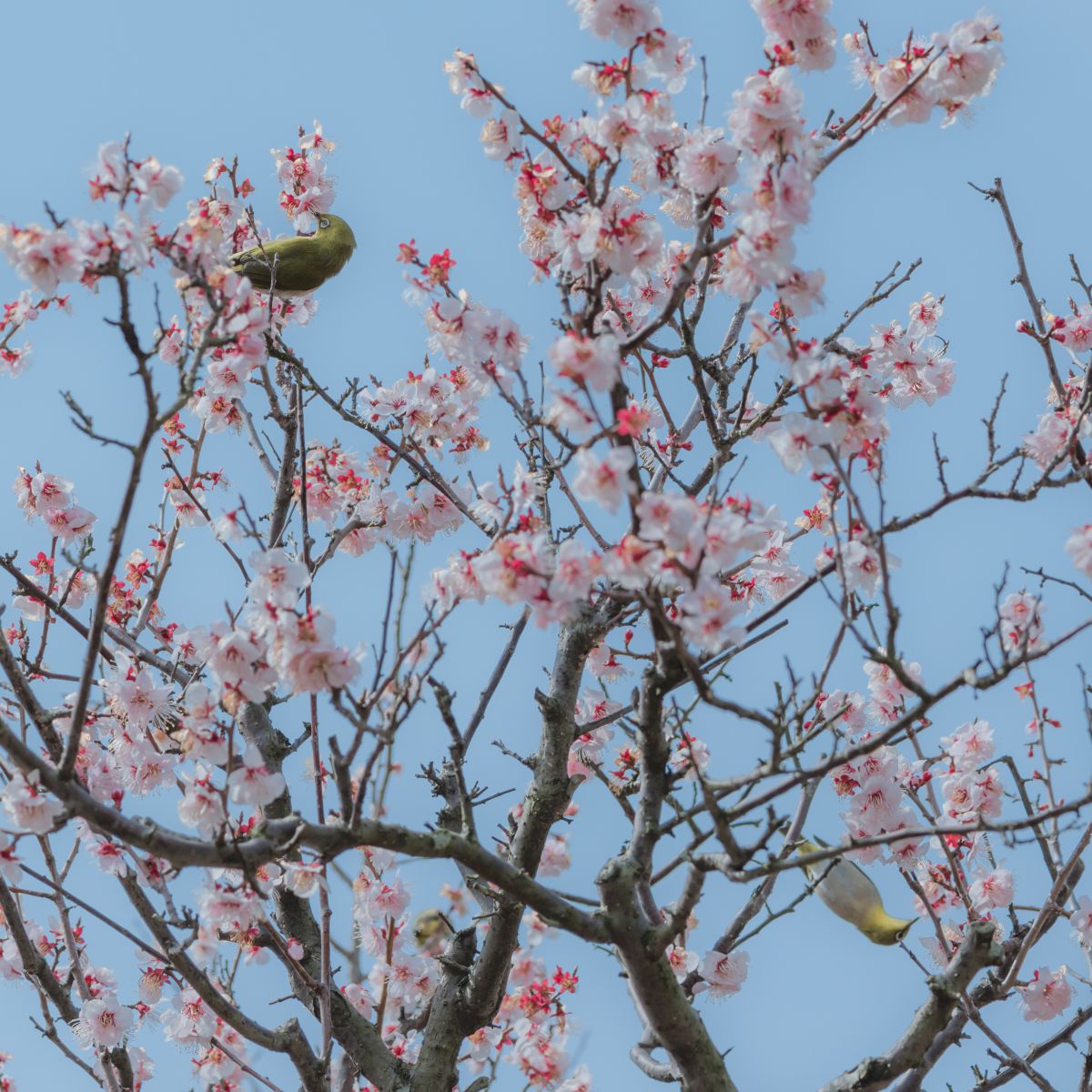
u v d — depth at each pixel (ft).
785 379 36.35
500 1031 46.96
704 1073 33.63
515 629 44.24
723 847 30.01
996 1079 38.60
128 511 27.12
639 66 32.50
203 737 30.94
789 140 29.40
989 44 32.68
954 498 30.60
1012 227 38.60
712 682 32.73
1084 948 40.04
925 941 41.86
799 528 41.37
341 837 29.96
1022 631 33.06
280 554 30.42
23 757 27.07
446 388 44.09
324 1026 37.58
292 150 50.14
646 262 31.55
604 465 25.84
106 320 27.14
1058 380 37.06
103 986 42.27
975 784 38.91
